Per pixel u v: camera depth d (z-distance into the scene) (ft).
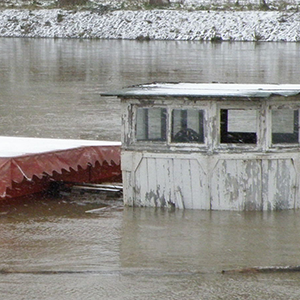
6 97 231.91
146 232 92.68
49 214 102.99
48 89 252.21
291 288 74.08
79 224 97.45
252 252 84.53
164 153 100.12
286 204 100.73
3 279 76.64
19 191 113.19
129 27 527.40
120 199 111.55
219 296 72.18
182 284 75.10
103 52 406.41
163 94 97.91
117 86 260.42
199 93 97.04
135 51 411.95
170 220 97.25
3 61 354.13
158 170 101.19
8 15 553.23
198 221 96.68
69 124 181.98
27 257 83.46
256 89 99.14
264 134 97.91
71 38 520.83
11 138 123.95
